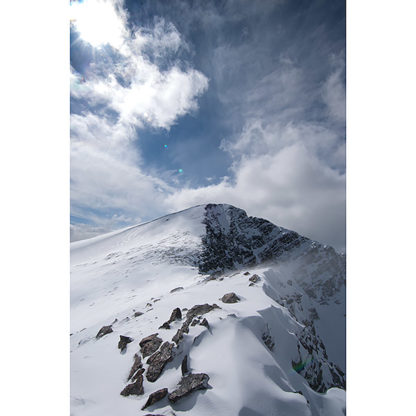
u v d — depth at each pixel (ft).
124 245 283.38
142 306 61.11
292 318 45.34
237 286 54.39
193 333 28.14
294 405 21.26
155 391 21.85
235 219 412.16
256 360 24.59
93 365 29.60
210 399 19.74
